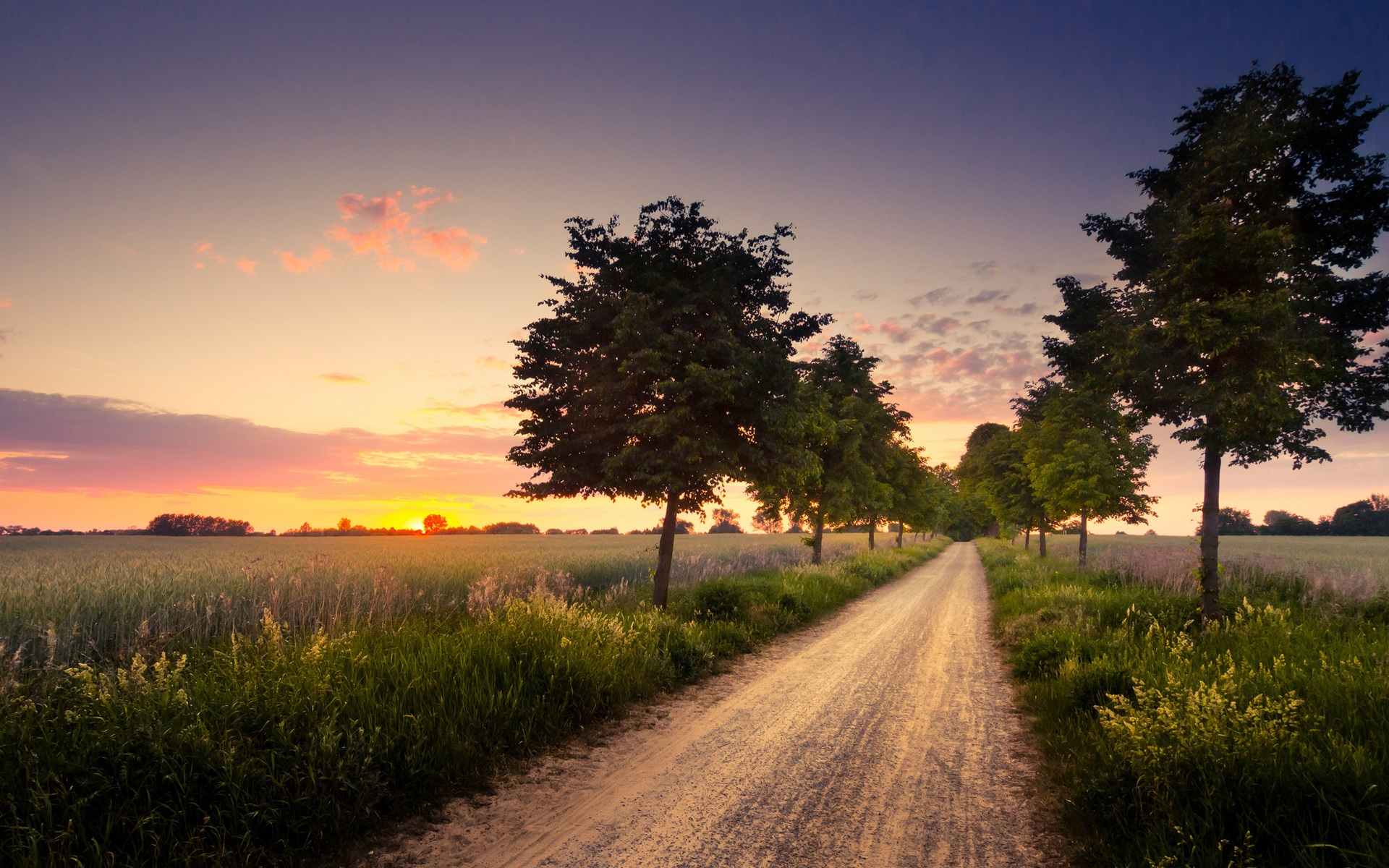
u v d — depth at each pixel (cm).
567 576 1608
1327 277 888
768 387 1169
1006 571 2162
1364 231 854
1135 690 486
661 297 1159
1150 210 1000
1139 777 386
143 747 368
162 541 4856
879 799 442
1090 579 1725
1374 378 887
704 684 793
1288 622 875
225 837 346
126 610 1023
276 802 363
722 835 384
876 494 2527
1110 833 368
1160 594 1215
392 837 380
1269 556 1930
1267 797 338
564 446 1186
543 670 625
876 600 1734
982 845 372
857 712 671
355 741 426
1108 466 2181
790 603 1358
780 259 1251
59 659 790
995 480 3372
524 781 471
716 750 545
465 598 1345
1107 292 1070
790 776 485
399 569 1659
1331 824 318
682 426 1119
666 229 1216
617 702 661
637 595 1409
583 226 1190
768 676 844
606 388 1105
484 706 543
